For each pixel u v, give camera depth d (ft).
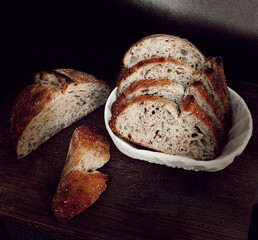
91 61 1.57
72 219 0.98
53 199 1.02
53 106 1.20
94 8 1.48
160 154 1.02
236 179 1.04
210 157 1.05
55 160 1.18
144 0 1.41
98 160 1.10
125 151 1.10
